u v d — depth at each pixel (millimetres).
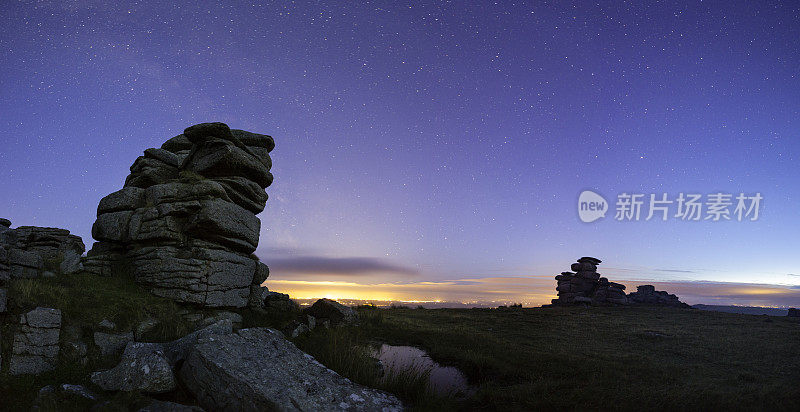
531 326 29094
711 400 10664
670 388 11961
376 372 12969
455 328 25016
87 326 11906
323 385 10836
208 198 16328
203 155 18109
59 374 10258
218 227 16031
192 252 15812
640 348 20531
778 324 32656
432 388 12000
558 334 25203
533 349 18734
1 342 10055
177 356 11633
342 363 13156
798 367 16203
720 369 15688
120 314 12977
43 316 10812
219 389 9984
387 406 10477
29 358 10117
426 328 23219
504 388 12047
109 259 16312
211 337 11641
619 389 11734
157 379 9984
